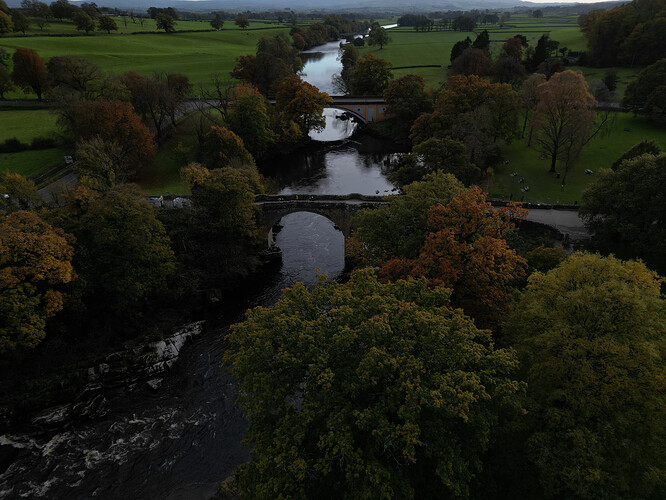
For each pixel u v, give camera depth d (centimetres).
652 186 4381
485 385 2370
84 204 4516
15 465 3397
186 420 3806
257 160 10200
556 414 2267
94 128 6894
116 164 6178
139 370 4272
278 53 14675
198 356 4541
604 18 13112
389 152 10944
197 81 13200
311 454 2241
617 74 11969
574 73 6856
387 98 11456
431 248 3469
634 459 2206
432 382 2080
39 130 8881
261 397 2262
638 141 8262
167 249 4828
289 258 6350
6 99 10512
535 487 2373
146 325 4728
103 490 3219
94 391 4050
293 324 2381
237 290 5634
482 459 2541
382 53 19712
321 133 12631
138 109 8762
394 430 1923
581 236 5334
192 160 8575
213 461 3434
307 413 2059
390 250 4334
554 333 2403
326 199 6047
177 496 3155
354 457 1902
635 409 2258
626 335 2330
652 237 4400
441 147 6681
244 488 2469
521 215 4019
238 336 2520
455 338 2292
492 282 3547
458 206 3612
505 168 8094
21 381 3919
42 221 4006
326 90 15925
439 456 2014
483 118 7875
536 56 12525
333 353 2244
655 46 11781
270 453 2092
